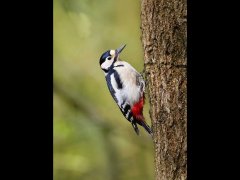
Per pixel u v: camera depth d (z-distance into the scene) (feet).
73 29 60.80
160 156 26.50
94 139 59.16
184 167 26.05
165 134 26.35
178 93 26.14
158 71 26.48
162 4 26.23
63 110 58.54
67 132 57.16
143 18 26.84
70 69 61.77
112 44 60.64
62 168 57.88
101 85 62.64
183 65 26.11
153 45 26.55
